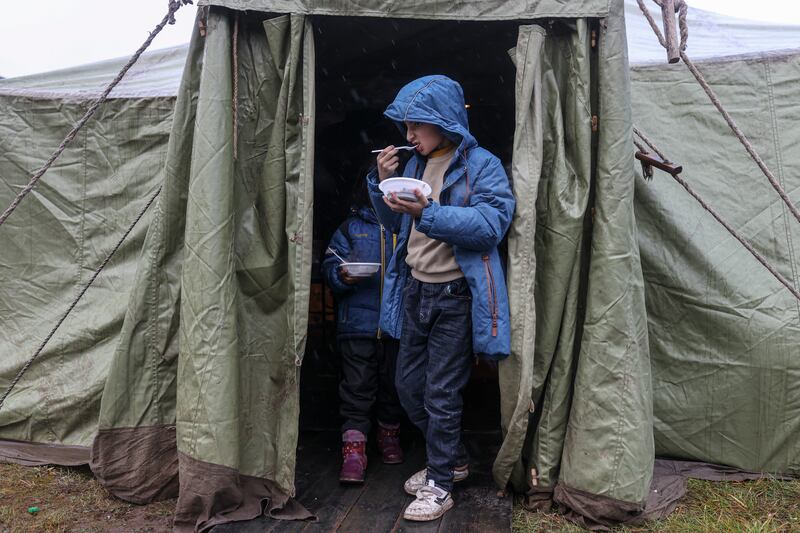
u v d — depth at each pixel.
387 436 3.76
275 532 2.96
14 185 4.27
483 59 4.32
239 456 3.13
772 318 3.64
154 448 3.38
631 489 3.02
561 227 3.10
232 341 3.08
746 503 3.35
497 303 2.99
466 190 3.06
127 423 3.36
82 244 4.20
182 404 3.09
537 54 3.05
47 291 4.22
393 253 3.47
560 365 3.17
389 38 3.89
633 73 3.96
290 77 3.07
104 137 4.20
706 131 3.90
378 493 3.35
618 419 3.04
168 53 4.88
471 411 4.54
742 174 3.85
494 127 4.95
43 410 4.05
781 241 3.76
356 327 3.63
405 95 3.07
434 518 3.03
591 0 3.02
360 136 4.99
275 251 3.18
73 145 4.22
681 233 3.79
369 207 3.83
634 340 3.06
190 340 3.07
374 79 4.71
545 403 3.19
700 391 3.74
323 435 4.17
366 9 3.02
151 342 3.35
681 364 3.77
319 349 5.15
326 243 5.07
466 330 3.07
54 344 4.11
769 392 3.63
